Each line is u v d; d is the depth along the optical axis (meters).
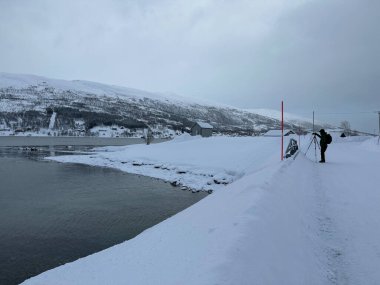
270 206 6.74
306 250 5.70
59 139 159.38
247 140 48.97
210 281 3.43
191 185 30.83
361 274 5.06
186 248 5.09
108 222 19.66
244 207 6.29
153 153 50.19
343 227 7.36
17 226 18.92
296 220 7.15
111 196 27.06
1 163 52.25
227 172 32.53
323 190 11.46
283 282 4.09
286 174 12.25
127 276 4.82
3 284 12.19
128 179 35.62
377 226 7.36
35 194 27.88
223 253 4.09
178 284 3.67
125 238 16.91
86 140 151.88
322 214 8.43
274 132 93.00
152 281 4.20
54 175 38.97
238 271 3.73
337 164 20.00
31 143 120.88
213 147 46.91
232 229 5.04
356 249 6.07
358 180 13.55
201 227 6.14
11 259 14.34
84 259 6.91
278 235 5.49
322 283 4.71
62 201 25.19
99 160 52.94
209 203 9.48
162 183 33.03
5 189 30.12
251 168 30.06
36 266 13.65
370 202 9.59
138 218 20.52
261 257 4.34
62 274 6.04
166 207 23.33
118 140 156.00
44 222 19.69
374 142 42.59
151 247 6.01
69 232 17.84
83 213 21.69
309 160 22.11
